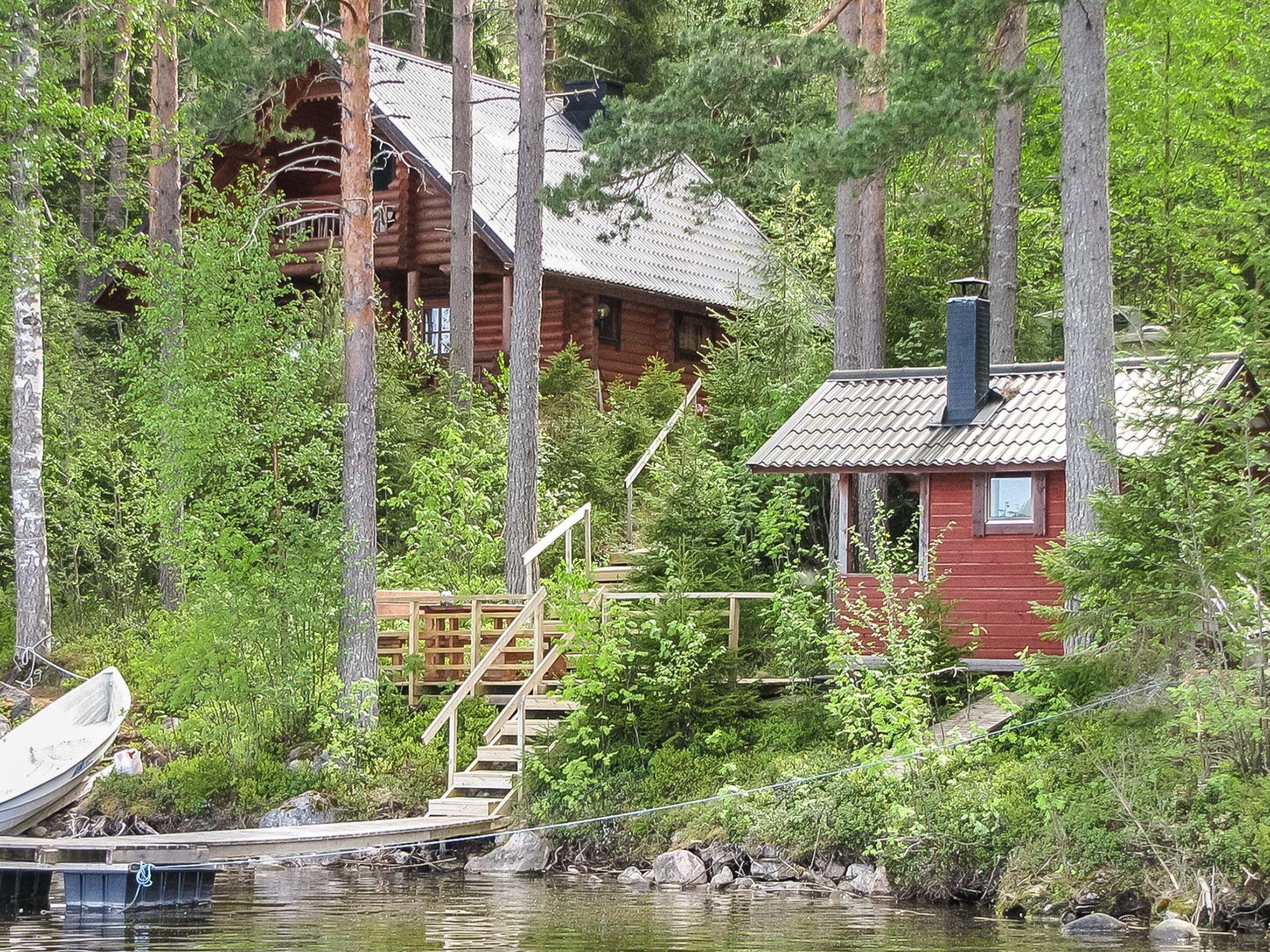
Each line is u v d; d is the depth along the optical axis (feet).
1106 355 68.28
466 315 112.06
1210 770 58.03
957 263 114.11
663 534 87.92
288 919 55.72
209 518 77.30
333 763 75.97
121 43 96.99
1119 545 60.75
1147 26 111.45
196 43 101.65
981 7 71.82
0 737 82.38
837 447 78.48
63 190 153.79
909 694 65.51
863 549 72.02
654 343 135.44
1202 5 109.40
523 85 92.32
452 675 83.82
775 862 63.98
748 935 51.49
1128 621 61.62
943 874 59.26
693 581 79.00
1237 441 61.16
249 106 87.71
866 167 72.90
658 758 70.64
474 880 65.57
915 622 67.51
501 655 81.97
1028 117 119.03
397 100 127.95
